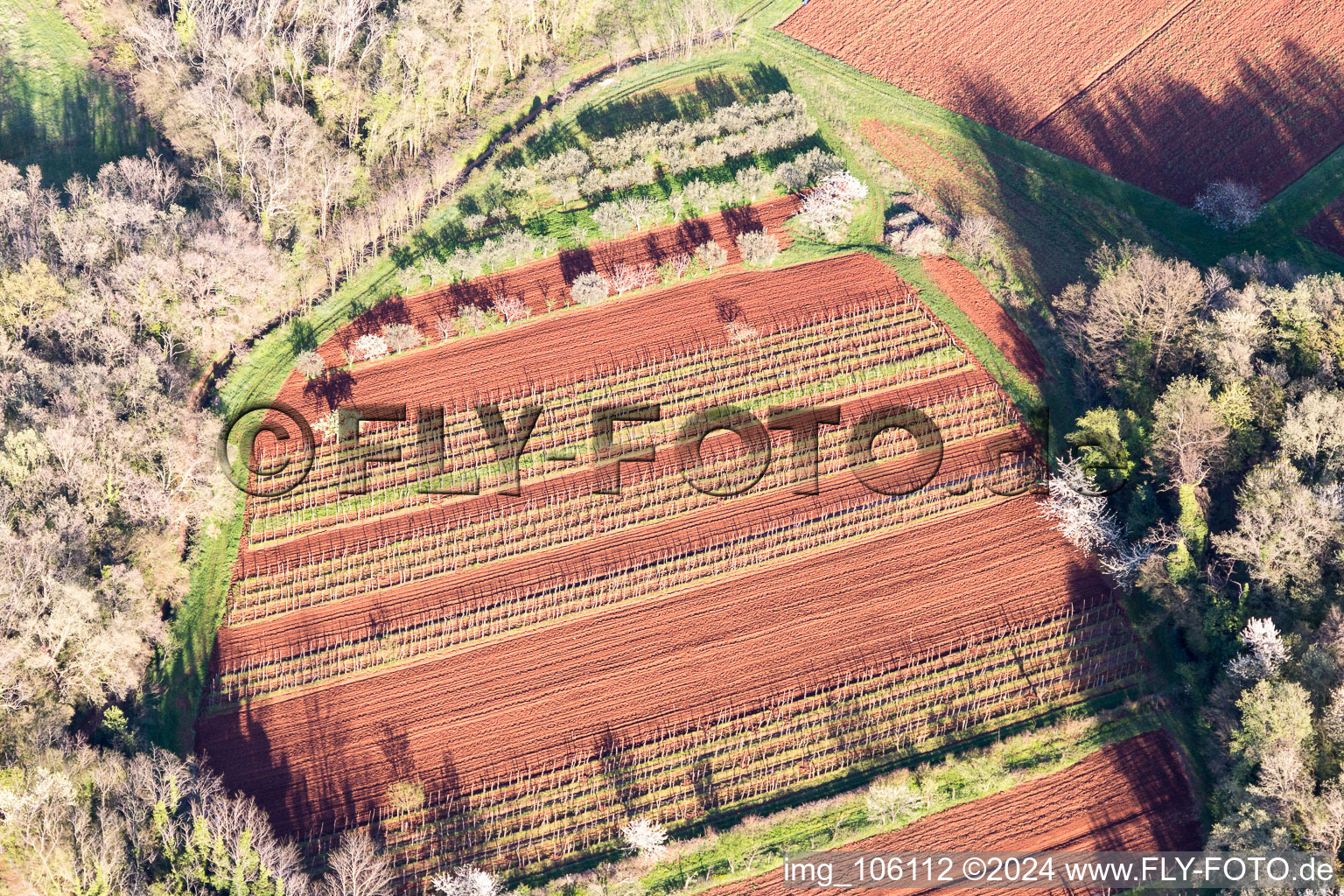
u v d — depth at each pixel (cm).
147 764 7000
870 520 8625
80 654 7381
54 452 7819
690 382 9362
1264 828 6412
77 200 9331
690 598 8312
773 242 9981
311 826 7388
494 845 7312
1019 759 7488
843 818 7319
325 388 9450
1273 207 10175
